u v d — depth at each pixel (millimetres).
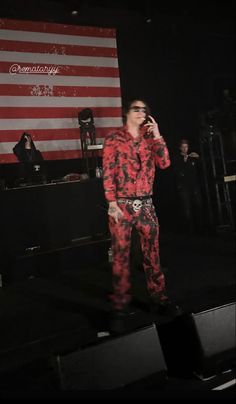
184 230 6461
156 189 6406
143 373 2537
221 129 6500
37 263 4598
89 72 5402
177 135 6508
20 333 3012
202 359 2750
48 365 2805
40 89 5082
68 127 5285
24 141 4820
